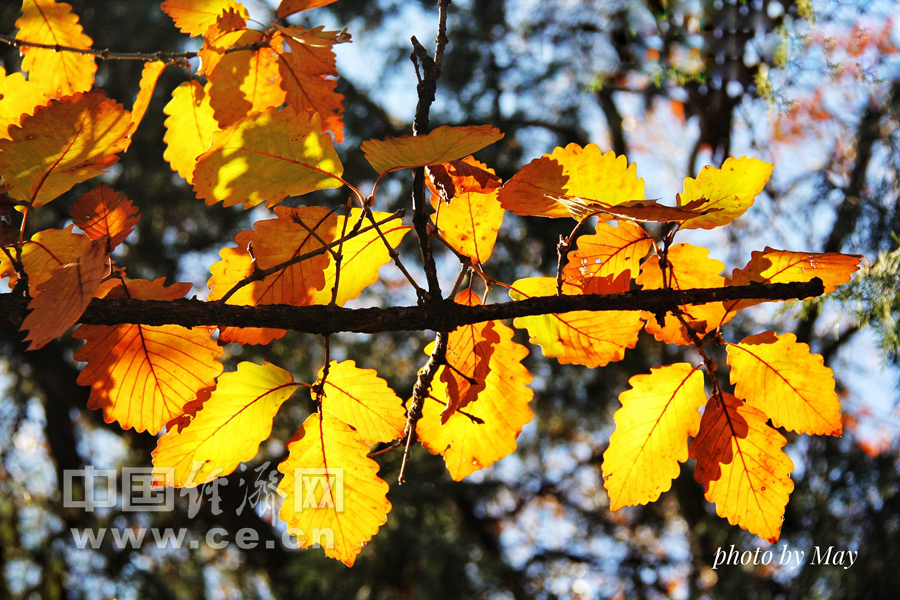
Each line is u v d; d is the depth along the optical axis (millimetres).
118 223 1051
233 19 1134
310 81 1157
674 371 1079
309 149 1022
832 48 1574
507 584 3645
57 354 3688
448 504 3844
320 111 1167
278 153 1023
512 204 1054
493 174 1065
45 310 974
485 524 4574
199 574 3572
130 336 1057
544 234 3410
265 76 1157
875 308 1311
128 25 3199
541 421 4188
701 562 3840
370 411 1073
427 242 1032
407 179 3584
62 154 1015
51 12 1193
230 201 1038
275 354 3332
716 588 2893
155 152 3346
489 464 1104
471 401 1081
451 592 3119
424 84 1027
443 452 1101
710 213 1057
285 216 1065
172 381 1070
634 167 1047
